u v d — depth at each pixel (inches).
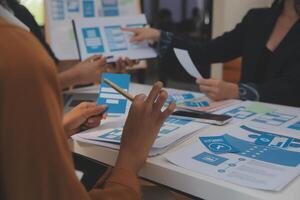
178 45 78.1
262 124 42.7
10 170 18.8
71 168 20.5
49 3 84.7
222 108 50.5
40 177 19.2
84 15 87.1
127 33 76.1
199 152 33.6
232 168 30.0
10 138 18.5
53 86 19.8
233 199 26.8
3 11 22.1
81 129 40.9
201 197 28.8
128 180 26.9
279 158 31.9
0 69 18.1
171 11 196.1
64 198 20.0
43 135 19.0
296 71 63.2
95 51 72.9
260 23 74.5
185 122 42.8
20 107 18.4
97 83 65.6
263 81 72.6
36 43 19.8
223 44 80.7
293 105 61.8
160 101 30.4
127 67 76.5
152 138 30.1
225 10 143.0
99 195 25.1
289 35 68.6
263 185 26.8
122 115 46.5
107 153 35.5
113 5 89.9
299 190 26.5
